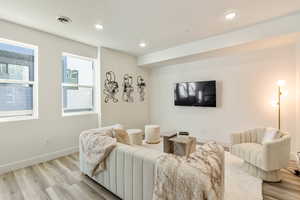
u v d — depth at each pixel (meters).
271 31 2.60
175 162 1.33
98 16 2.48
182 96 4.57
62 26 2.84
